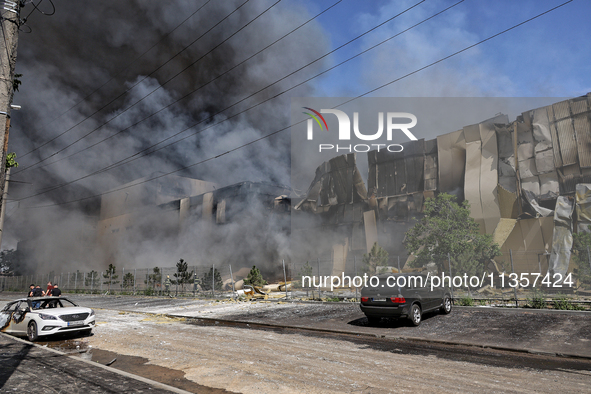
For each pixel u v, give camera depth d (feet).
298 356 26.78
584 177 75.46
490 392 17.92
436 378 20.53
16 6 18.97
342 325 41.27
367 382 19.85
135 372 23.24
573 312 40.01
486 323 37.83
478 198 89.97
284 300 69.51
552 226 77.66
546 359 25.16
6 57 18.12
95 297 114.32
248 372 22.39
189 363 25.25
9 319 40.45
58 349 32.09
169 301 84.53
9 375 19.99
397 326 38.88
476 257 84.48
